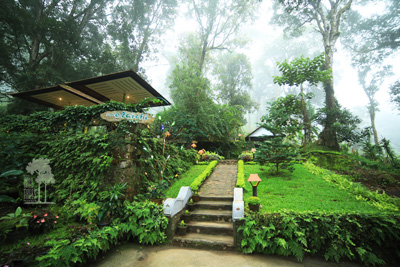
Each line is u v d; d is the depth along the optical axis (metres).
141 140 6.23
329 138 15.50
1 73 14.18
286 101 14.55
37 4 16.78
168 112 15.20
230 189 7.63
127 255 4.38
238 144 18.83
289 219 4.27
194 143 14.87
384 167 10.15
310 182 7.84
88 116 7.92
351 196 6.28
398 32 22.44
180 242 4.89
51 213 4.48
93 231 4.26
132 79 9.48
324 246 4.27
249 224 4.39
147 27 24.47
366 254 3.99
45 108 14.67
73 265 3.61
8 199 3.29
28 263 3.07
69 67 17.86
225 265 3.97
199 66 25.78
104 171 5.67
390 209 5.16
